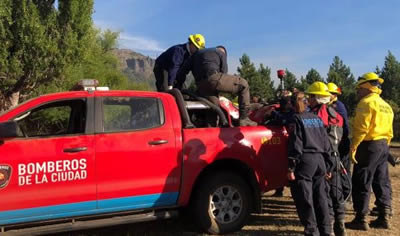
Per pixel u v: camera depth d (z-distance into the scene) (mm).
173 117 5180
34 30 11109
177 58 6848
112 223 4770
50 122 4836
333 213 5125
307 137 4750
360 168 5699
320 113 5344
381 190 5809
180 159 5082
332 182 5277
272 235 5418
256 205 5504
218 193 5352
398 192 7965
